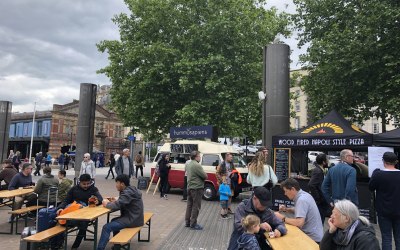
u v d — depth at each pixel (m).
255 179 9.27
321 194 7.61
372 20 17.95
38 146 63.28
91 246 7.65
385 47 17.95
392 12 17.45
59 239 7.37
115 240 6.01
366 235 3.45
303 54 21.94
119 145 67.56
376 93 18.00
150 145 62.12
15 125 67.00
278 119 13.65
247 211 5.04
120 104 24.44
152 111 22.19
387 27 18.05
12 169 11.91
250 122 22.05
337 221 3.61
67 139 61.62
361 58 18.17
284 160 11.91
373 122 52.94
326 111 21.09
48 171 9.41
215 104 20.70
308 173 13.35
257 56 22.50
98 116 66.81
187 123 21.25
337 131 11.09
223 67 20.80
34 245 6.68
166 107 22.36
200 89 21.47
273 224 5.04
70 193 8.04
